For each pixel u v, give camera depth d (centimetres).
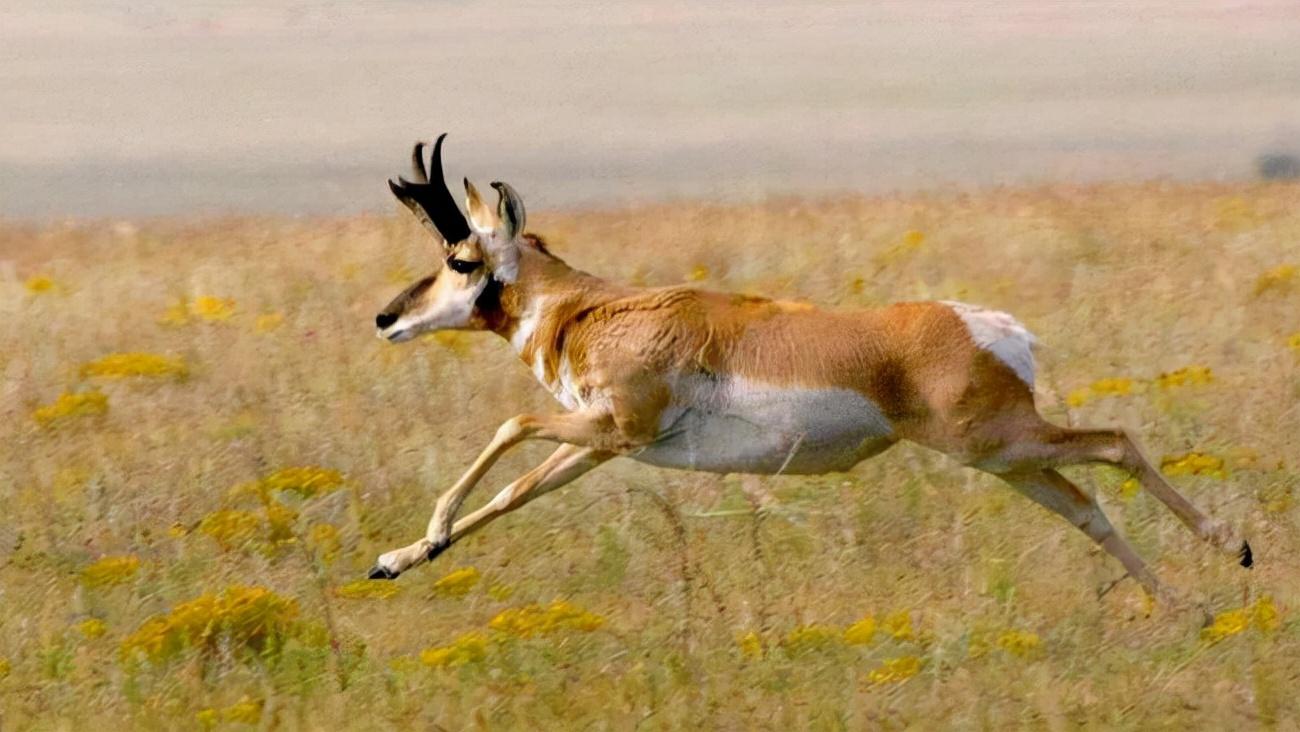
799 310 2361
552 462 2439
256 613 2225
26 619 2367
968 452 2316
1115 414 2927
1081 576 2403
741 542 2511
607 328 2380
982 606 2311
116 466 2873
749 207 4994
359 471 2817
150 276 4206
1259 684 2053
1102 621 2280
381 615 2389
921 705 2042
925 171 6362
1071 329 3428
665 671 2144
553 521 2658
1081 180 5791
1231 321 3472
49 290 4022
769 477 2678
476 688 2116
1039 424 2317
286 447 2906
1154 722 2005
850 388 2314
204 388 3247
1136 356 3291
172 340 3562
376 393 3142
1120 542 2361
